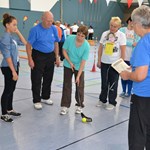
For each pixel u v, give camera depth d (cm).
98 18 2111
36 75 398
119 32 405
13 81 340
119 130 340
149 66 188
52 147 284
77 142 299
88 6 2005
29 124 346
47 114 387
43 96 431
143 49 181
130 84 495
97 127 346
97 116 390
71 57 372
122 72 203
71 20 1911
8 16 329
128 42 459
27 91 510
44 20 379
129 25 462
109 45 404
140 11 185
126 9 2294
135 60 183
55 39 414
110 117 388
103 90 432
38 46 390
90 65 912
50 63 409
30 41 384
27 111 396
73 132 326
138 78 182
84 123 358
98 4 2070
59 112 398
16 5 1560
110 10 2191
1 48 323
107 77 420
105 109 425
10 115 372
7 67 329
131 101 203
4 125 339
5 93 346
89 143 298
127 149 287
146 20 182
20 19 1596
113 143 301
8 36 321
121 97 502
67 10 1867
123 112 413
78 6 1933
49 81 423
